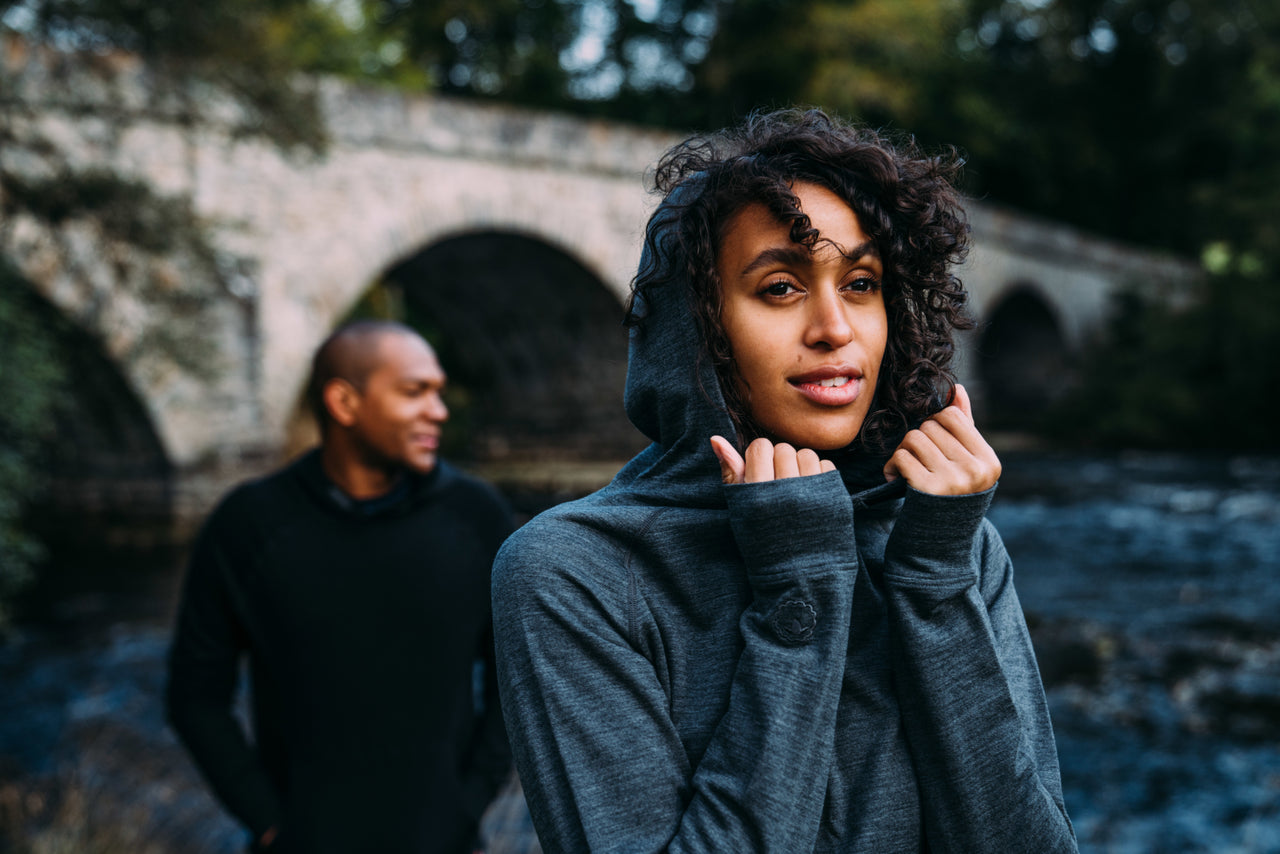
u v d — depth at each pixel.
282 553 2.08
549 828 0.99
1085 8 32.66
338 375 2.17
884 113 26.98
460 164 16.91
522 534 1.09
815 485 1.00
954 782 0.99
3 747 5.72
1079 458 23.45
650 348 1.14
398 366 2.17
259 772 2.06
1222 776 5.58
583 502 1.14
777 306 1.05
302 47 22.34
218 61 8.41
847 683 1.03
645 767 0.99
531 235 17.80
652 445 1.21
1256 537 13.09
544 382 23.45
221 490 14.34
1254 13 29.81
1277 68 29.59
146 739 5.74
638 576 1.06
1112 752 5.95
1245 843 4.78
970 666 1.01
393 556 2.11
